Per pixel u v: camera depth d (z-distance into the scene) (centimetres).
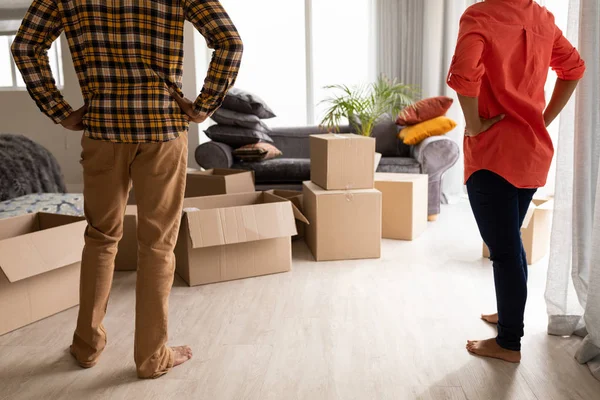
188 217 276
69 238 246
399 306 260
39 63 180
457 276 302
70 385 192
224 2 597
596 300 196
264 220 294
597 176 211
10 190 345
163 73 175
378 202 329
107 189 186
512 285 200
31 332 232
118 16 167
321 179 342
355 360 208
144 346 193
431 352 213
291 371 200
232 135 470
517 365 202
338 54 590
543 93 197
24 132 544
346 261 330
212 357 212
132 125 176
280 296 273
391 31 555
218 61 172
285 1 593
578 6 218
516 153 190
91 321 200
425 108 465
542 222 328
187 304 264
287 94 607
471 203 203
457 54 185
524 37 186
